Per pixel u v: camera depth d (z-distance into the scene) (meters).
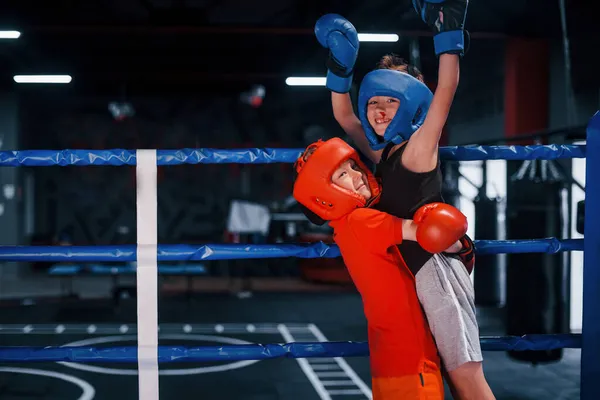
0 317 6.90
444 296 1.52
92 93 11.06
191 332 6.04
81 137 11.84
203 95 11.86
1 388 4.00
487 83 9.97
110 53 8.25
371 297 1.58
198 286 9.77
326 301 8.17
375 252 1.53
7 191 10.25
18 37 7.43
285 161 1.90
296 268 11.41
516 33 6.20
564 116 6.86
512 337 1.98
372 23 7.00
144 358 1.84
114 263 7.68
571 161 5.62
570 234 4.89
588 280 1.92
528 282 4.77
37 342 5.51
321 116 12.27
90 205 12.00
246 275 9.77
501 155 1.97
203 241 12.12
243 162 1.89
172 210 12.11
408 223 1.47
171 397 3.81
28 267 11.12
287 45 8.12
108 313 7.18
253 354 1.86
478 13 6.19
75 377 4.26
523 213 4.80
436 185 1.56
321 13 7.11
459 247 1.58
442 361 1.60
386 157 1.63
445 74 1.48
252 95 10.92
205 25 7.34
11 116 10.36
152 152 1.86
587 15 5.63
